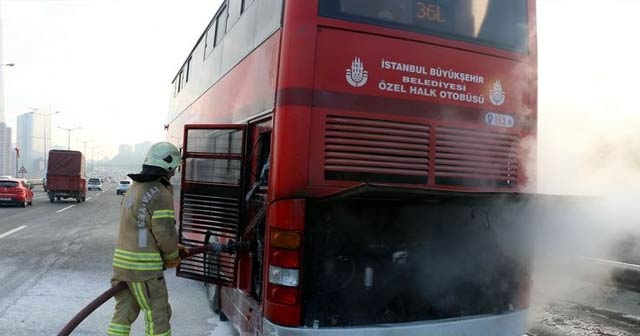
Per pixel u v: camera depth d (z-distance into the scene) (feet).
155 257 13.85
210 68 24.44
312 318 13.42
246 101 16.84
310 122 12.75
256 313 14.20
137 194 13.89
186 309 22.67
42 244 40.09
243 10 18.25
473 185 14.51
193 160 18.45
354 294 14.10
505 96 15.10
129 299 14.26
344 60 13.10
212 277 17.40
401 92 13.62
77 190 99.45
